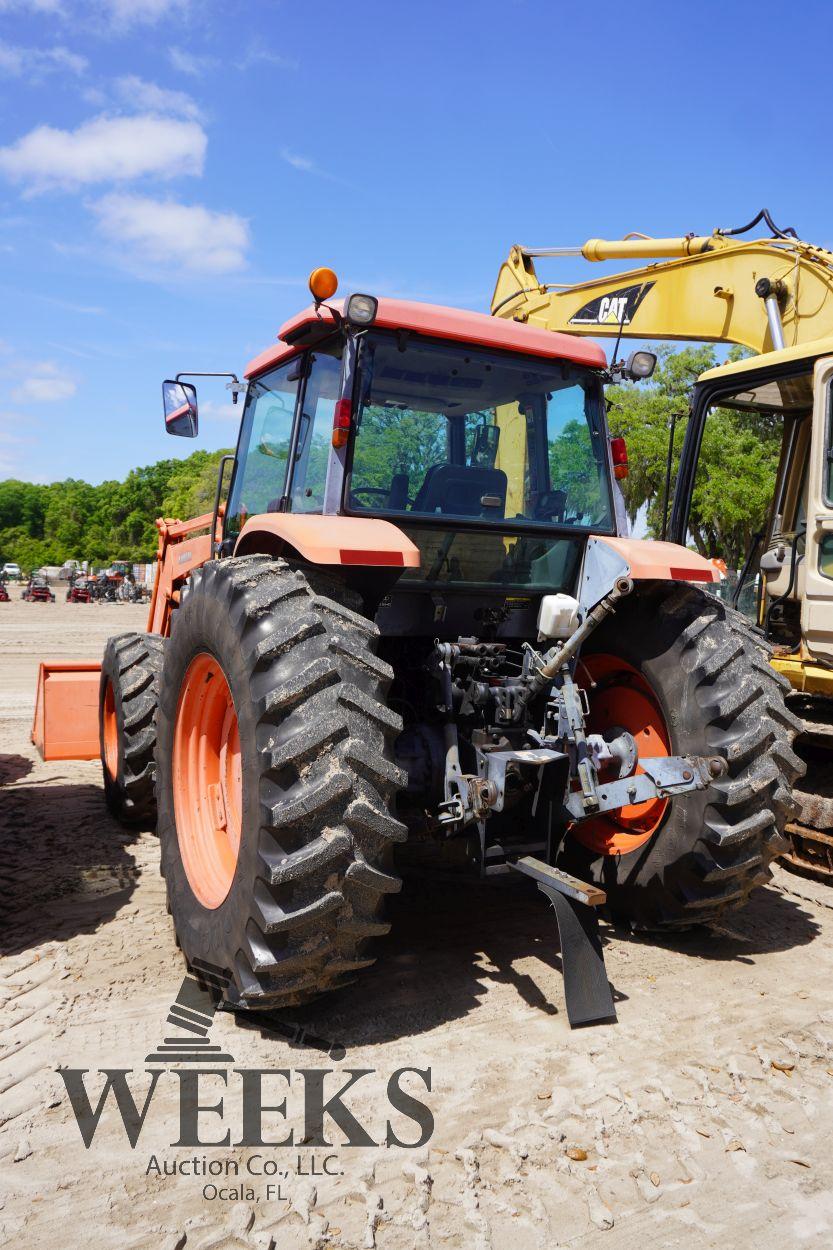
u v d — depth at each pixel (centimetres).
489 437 369
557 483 386
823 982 335
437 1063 271
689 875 346
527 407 379
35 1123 238
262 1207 209
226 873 328
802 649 518
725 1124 244
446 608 369
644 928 370
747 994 323
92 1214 205
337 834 262
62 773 646
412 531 350
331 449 338
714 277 647
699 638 352
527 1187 217
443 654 348
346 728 270
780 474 608
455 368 360
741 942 374
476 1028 292
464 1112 246
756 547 636
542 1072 267
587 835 399
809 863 464
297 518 319
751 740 331
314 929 266
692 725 345
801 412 600
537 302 746
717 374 569
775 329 599
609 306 700
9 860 451
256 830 270
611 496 397
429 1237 200
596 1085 260
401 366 349
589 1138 236
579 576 385
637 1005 312
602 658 394
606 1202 213
